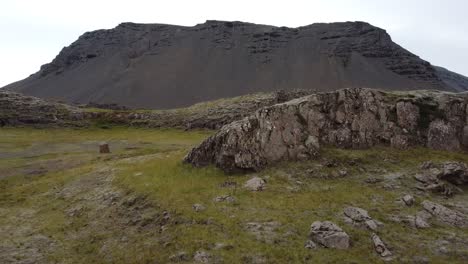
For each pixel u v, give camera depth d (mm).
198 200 31500
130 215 30984
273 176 35469
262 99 116188
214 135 39906
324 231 25109
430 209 29109
